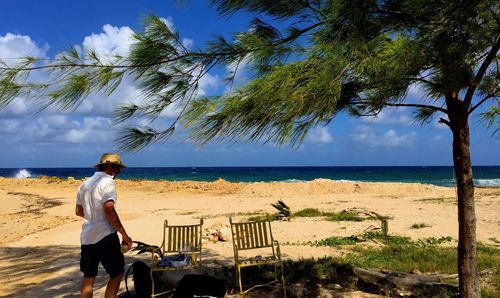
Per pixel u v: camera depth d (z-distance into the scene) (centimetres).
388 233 1169
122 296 552
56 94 325
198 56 366
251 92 305
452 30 338
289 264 708
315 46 310
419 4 325
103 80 335
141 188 3569
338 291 586
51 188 3709
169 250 635
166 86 365
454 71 357
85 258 472
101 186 469
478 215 1525
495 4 336
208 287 488
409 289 575
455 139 481
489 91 505
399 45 314
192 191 3319
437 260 779
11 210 2323
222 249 960
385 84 353
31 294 621
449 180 6288
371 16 334
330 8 328
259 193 3078
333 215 1623
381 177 7662
